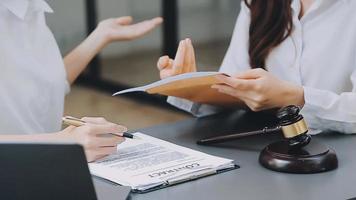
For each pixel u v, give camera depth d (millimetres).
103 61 5070
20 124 1643
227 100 1646
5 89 1621
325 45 1739
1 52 1623
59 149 937
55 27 5207
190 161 1315
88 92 5047
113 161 1333
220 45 4156
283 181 1226
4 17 1660
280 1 1771
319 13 1763
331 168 1285
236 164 1334
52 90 1723
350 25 1735
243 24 1921
